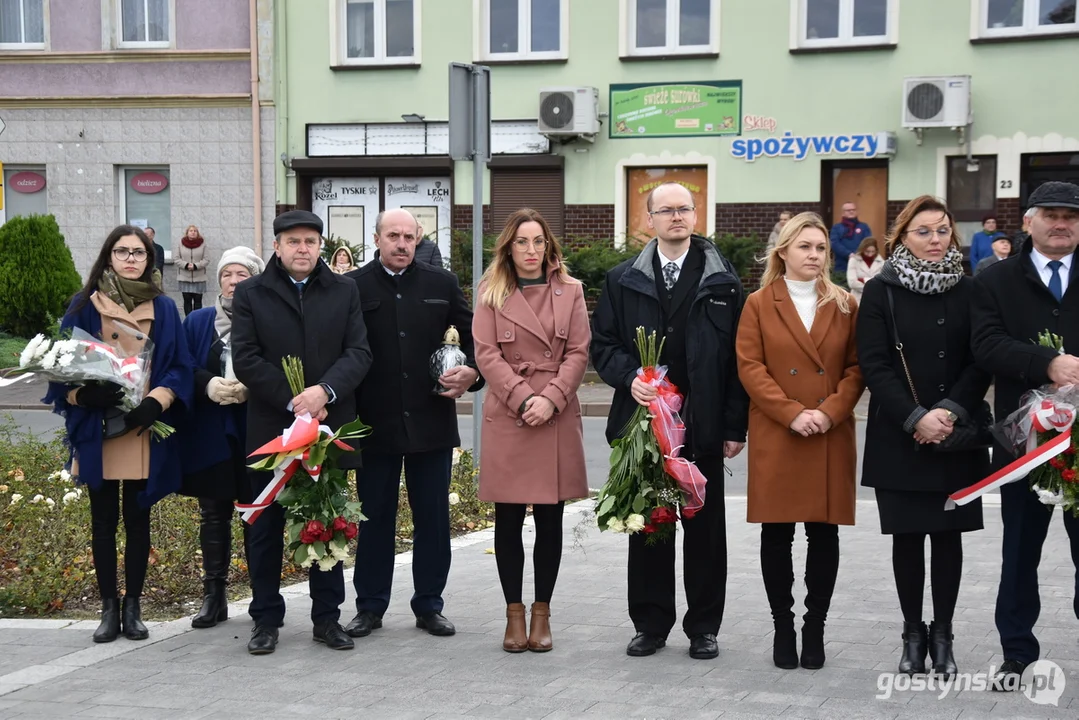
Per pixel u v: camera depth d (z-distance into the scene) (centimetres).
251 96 2241
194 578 737
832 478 551
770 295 565
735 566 773
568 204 2130
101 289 619
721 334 573
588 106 2058
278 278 601
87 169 2322
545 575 599
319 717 493
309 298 601
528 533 884
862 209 2033
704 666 561
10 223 2111
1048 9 1908
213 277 2289
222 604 646
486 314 605
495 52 2153
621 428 584
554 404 587
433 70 2175
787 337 555
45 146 2330
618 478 568
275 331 592
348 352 599
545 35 2130
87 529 803
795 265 561
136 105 2289
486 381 603
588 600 693
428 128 2188
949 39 1948
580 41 2103
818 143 2014
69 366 575
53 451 1034
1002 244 1470
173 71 2277
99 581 615
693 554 579
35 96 2320
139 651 592
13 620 652
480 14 2144
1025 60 1919
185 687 534
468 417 1609
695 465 562
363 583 634
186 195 2289
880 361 537
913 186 1983
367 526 630
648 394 560
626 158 2098
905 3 1961
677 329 578
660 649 589
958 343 537
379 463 627
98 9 2291
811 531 559
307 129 2238
